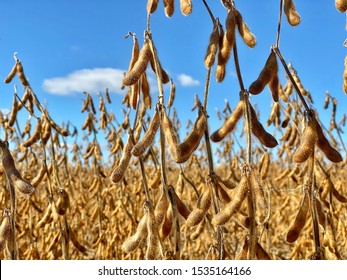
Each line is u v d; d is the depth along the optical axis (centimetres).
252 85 243
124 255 642
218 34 253
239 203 227
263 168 407
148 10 251
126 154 272
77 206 832
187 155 240
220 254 274
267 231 473
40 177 448
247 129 235
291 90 502
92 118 689
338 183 677
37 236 670
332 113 645
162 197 254
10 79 468
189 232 762
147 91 294
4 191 583
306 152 232
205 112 254
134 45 277
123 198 687
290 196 820
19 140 709
